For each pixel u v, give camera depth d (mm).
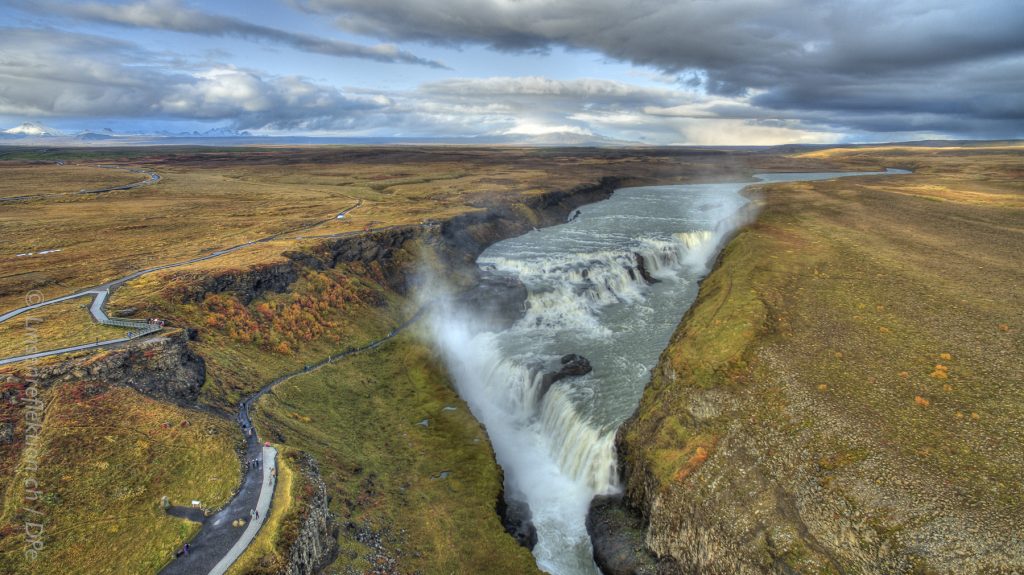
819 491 36344
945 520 32469
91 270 73375
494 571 39219
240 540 33312
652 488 42562
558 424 58406
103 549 32531
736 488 38469
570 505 49312
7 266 75062
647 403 52750
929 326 58938
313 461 44312
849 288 71062
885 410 43875
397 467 49688
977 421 41688
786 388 47750
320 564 35594
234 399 51594
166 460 39406
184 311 62125
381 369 67688
